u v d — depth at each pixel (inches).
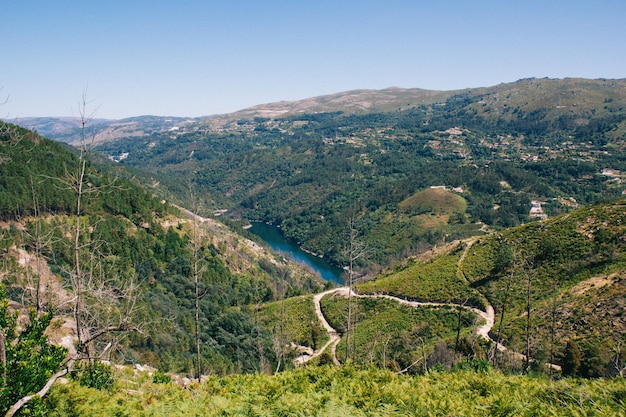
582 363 1253.7
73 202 2506.2
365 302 2832.2
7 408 382.0
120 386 600.1
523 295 2198.6
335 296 3078.2
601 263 2064.5
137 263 2731.3
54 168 2704.2
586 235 2351.1
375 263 5108.3
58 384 500.4
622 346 1390.3
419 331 2220.7
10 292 912.3
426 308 2472.9
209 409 508.7
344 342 2356.1
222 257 4025.6
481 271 2650.1
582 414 430.0
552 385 538.6
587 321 1641.2
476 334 1879.9
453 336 2023.9
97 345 750.5
